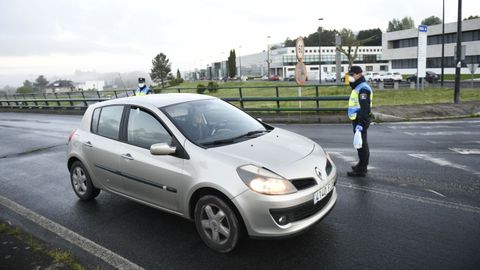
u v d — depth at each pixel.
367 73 50.66
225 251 3.69
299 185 3.52
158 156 4.13
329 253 3.64
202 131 4.22
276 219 3.40
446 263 3.37
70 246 4.03
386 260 3.47
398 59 62.38
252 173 3.48
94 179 5.14
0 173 7.57
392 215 4.48
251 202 3.39
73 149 5.38
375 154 7.71
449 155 7.45
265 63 109.94
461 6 16.05
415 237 3.90
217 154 3.74
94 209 5.14
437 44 54.69
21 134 13.81
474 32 49.78
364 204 4.88
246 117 4.95
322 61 95.06
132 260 3.69
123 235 4.26
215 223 3.71
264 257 3.62
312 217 3.60
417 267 3.33
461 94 21.67
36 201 5.60
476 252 3.54
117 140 4.73
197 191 3.81
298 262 3.51
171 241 4.06
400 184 5.64
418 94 22.50
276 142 4.16
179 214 4.06
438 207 4.68
